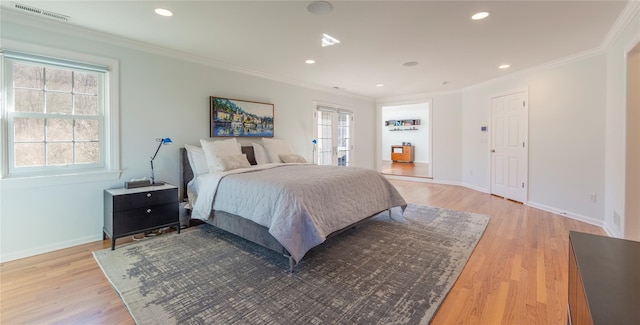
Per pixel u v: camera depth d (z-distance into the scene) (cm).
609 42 313
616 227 304
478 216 388
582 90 368
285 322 167
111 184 312
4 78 251
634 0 227
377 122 759
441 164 668
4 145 252
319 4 233
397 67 429
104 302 189
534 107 436
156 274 225
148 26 277
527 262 245
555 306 181
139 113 329
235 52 358
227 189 292
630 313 64
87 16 254
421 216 389
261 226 254
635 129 273
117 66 310
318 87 573
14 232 256
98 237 303
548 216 390
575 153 378
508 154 495
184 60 368
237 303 186
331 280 215
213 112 397
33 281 216
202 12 247
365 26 277
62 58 273
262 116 463
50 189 274
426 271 229
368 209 324
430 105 673
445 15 254
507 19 262
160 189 305
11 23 247
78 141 294
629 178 276
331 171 333
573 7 239
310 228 235
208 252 269
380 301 188
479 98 563
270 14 251
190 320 169
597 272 84
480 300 190
